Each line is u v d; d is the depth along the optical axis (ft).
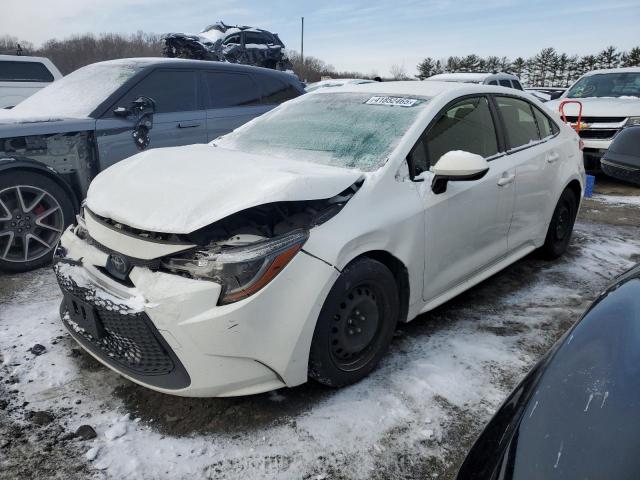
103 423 7.36
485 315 11.00
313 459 6.82
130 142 15.11
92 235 7.84
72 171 13.83
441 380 8.54
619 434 3.49
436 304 9.81
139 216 7.27
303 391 8.19
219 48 55.36
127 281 7.25
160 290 6.77
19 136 12.57
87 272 7.72
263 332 6.86
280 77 20.33
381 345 8.60
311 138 10.27
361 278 7.83
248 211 7.47
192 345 6.68
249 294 6.73
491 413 7.77
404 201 8.66
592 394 3.89
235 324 6.66
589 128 26.61
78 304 7.70
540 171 12.35
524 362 9.16
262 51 58.65
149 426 7.33
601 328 4.57
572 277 13.35
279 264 6.91
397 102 10.45
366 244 7.91
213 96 17.72
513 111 12.28
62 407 7.65
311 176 7.64
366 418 7.60
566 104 28.94
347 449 7.00
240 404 7.84
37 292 11.61
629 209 21.27
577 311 11.33
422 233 8.90
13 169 12.30
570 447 3.54
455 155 8.71
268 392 8.15
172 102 16.51
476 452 4.09
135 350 7.31
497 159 11.12
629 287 5.06
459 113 10.54
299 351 7.25
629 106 26.58
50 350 9.11
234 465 6.68
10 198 12.50
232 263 6.70
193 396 6.97
